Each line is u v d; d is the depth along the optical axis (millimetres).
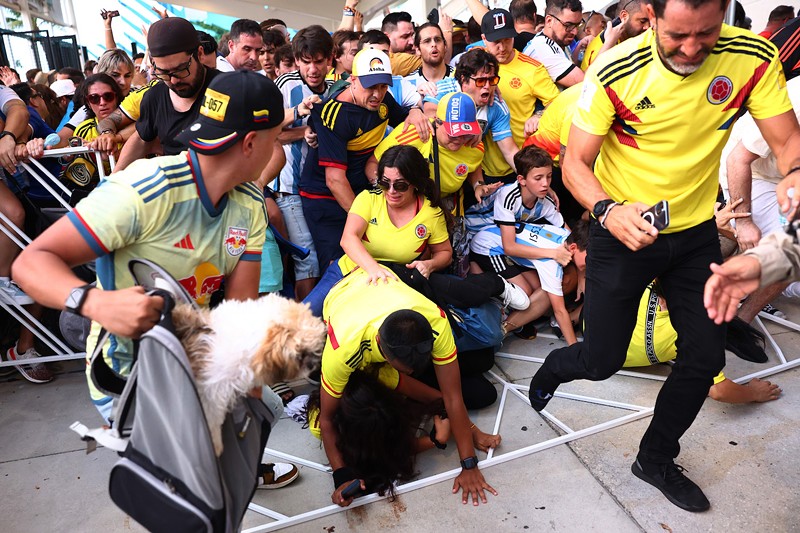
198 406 1154
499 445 2566
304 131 3328
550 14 4695
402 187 2770
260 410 1473
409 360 2057
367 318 2186
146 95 2752
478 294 2863
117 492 1234
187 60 2461
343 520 2176
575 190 1896
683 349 2070
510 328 3441
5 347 3396
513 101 4035
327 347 2219
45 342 3090
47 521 2211
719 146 1895
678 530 2074
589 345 2201
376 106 3113
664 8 1578
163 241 1402
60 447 2654
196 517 1174
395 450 2260
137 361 1200
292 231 3461
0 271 3000
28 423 2846
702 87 1756
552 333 3627
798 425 2590
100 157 3008
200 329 1225
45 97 5129
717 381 2666
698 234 2012
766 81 1783
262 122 1368
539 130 3707
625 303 2104
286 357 1196
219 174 1404
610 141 1993
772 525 2066
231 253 1527
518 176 3365
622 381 3031
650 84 1772
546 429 2676
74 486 2400
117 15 5484
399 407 2264
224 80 1353
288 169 3459
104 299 1162
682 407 2100
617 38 4004
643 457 2270
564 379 2410
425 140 3131
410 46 4914
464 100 3076
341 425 2240
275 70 4316
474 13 5211
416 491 2312
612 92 1822
